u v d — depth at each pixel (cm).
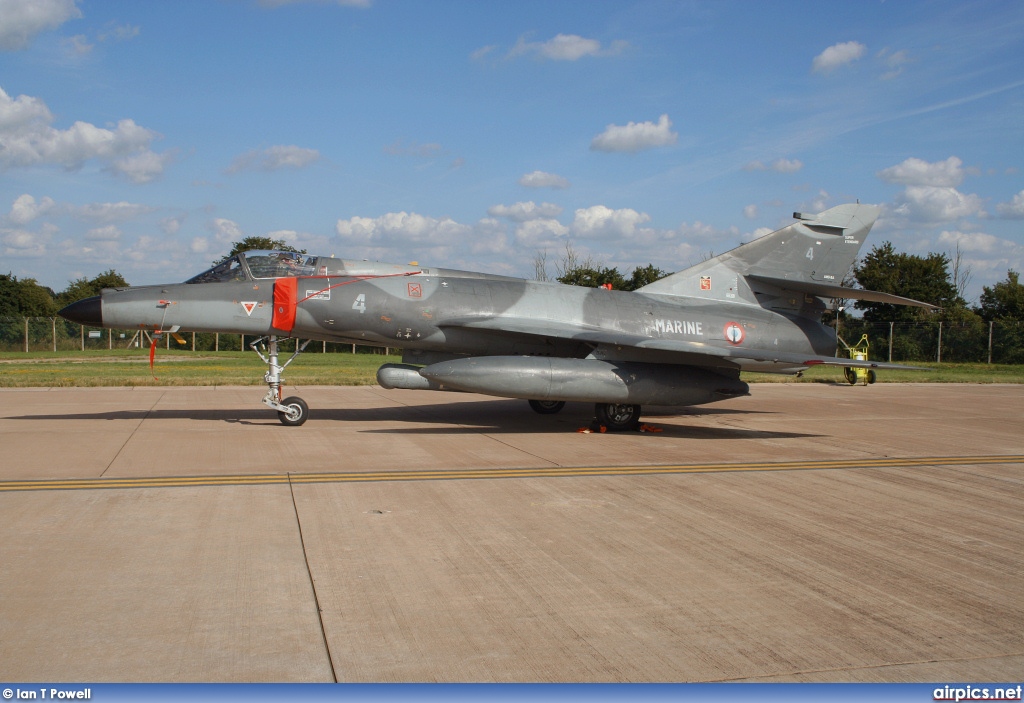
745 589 520
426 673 384
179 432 1211
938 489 864
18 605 464
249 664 391
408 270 1398
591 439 1216
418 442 1138
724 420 1532
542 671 389
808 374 3044
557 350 1395
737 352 1232
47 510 693
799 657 414
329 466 929
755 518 711
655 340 1284
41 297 5947
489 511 716
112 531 627
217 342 4453
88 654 399
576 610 474
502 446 1116
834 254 1565
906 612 485
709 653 416
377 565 551
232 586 503
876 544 636
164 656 398
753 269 1537
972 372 3397
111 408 1548
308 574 529
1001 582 548
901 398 2097
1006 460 1066
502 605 479
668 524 682
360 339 1352
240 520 666
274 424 1324
